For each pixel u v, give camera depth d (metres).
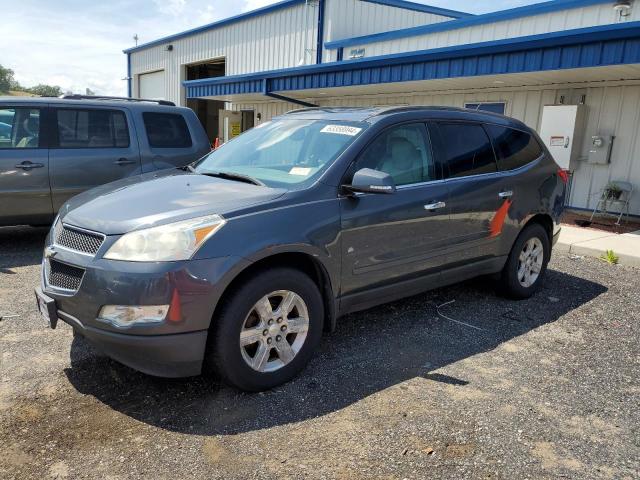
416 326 4.72
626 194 10.00
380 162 4.15
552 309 5.29
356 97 15.10
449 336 4.52
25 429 3.01
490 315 5.05
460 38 12.57
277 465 2.76
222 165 4.54
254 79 14.95
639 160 9.89
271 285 3.40
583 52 8.22
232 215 3.31
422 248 4.37
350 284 3.91
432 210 4.37
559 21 10.73
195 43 22.59
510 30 11.61
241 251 3.22
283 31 17.86
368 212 3.92
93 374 3.65
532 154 5.61
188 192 3.69
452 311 5.14
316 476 2.68
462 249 4.74
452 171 4.67
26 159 6.69
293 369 3.61
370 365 3.92
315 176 3.81
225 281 3.16
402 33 13.66
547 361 4.10
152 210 3.37
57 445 2.88
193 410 3.26
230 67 20.64
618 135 10.09
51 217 6.98
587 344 4.45
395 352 4.16
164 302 3.04
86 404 3.29
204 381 3.61
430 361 4.02
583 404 3.47
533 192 5.40
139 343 3.06
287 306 3.54
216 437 2.99
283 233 3.42
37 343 4.10
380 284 4.14
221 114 19.47
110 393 3.42
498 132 5.27
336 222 3.72
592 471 2.79
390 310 5.11
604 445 3.03
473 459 2.86
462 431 3.11
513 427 3.17
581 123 10.38
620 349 4.36
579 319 5.03
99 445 2.89
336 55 15.87
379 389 3.57
